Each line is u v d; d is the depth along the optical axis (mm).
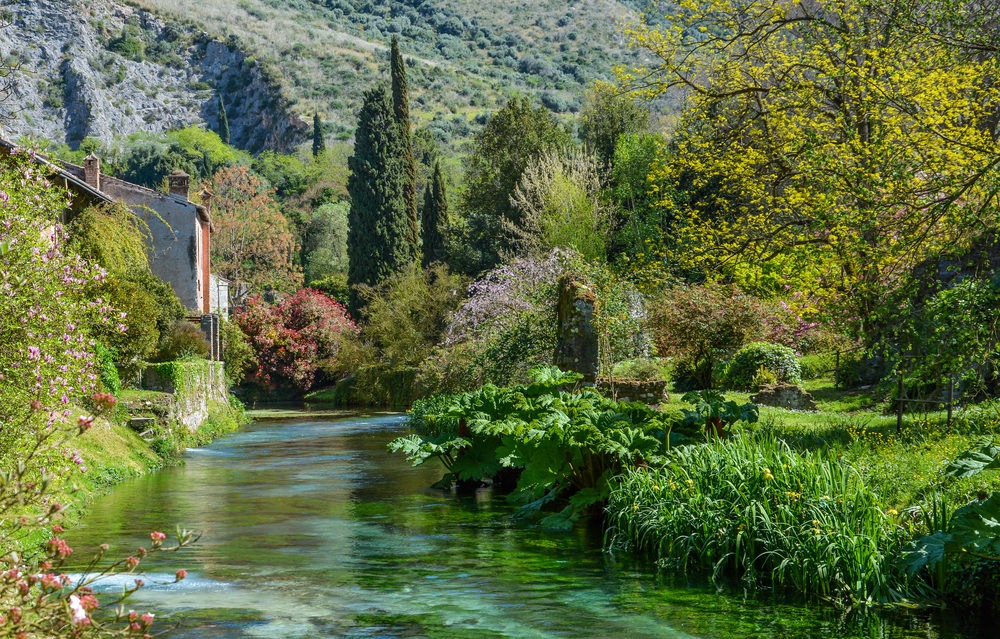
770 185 23828
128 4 165125
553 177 44500
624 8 183750
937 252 13180
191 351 30172
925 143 16422
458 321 32719
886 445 11898
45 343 9938
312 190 89250
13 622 3963
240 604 7805
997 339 12891
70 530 11258
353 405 46906
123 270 24828
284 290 64562
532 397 15203
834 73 18406
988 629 6992
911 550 7598
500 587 8438
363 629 7070
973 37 15688
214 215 65938
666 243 28000
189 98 156750
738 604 7797
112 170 111375
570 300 17594
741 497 9227
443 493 14953
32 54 148875
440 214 57438
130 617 4168
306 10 190000
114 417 18469
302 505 13547
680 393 27875
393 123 56625
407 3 193500
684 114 24719
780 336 30000
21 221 10234
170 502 13797
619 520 10461
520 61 170875
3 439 8438
